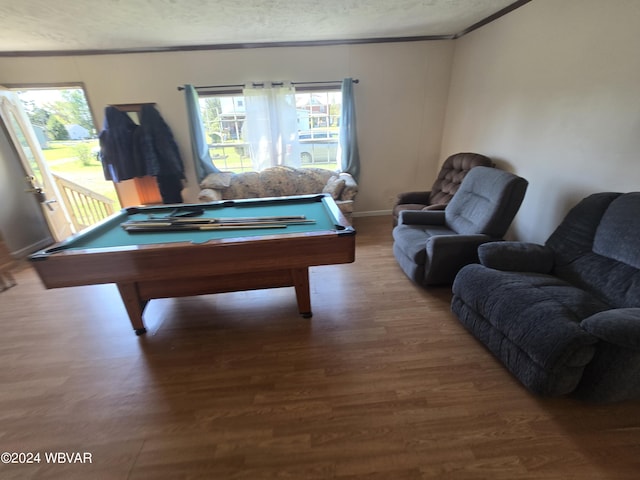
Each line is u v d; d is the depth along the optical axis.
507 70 2.78
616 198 1.75
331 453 1.28
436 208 3.04
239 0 2.18
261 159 3.86
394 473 1.20
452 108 3.79
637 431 1.32
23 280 2.91
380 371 1.69
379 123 3.94
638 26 1.70
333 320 2.14
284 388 1.61
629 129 1.81
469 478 1.17
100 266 1.65
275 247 1.74
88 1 2.03
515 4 2.55
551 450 1.25
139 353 1.90
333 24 2.87
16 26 2.41
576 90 2.11
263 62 3.53
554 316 1.40
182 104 3.61
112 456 1.31
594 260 1.75
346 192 3.46
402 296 2.40
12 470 1.27
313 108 3.91
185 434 1.39
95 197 4.14
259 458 1.28
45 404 1.57
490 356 1.77
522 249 1.95
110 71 3.39
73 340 2.05
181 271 1.73
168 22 2.54
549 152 2.40
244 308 2.33
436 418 1.41
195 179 3.95
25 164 3.32
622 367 1.25
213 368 1.76
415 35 3.49
